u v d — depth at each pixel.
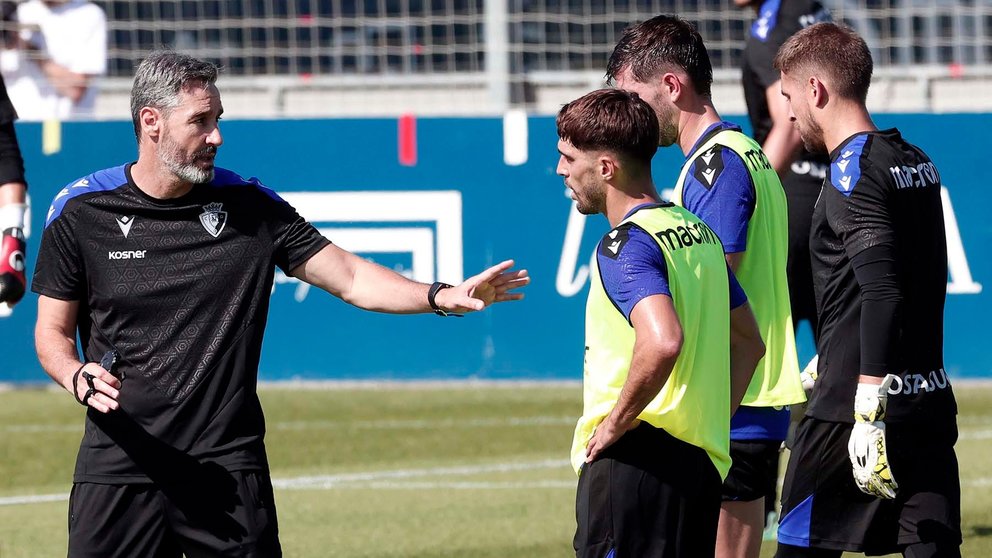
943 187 35.09
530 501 24.27
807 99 14.45
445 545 21.00
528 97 40.69
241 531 12.95
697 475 12.54
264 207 13.50
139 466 12.95
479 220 35.56
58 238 13.21
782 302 15.66
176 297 13.12
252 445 13.21
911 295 13.80
